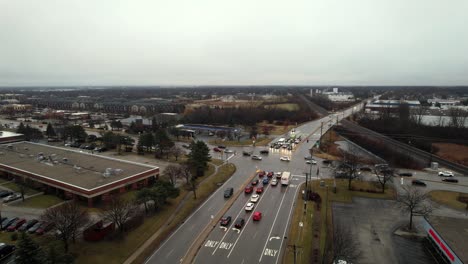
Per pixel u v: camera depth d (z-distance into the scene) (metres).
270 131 174.25
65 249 48.81
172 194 66.75
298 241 53.03
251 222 60.41
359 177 83.38
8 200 70.31
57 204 69.12
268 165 103.12
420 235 55.66
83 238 53.28
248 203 66.88
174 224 59.03
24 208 66.88
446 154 120.00
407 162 105.38
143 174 81.56
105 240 52.84
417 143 132.88
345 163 83.19
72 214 51.66
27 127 145.62
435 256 49.00
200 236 54.97
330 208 67.25
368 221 61.00
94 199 69.69
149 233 55.56
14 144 115.69
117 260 47.19
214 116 195.75
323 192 76.56
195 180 85.00
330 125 190.50
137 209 59.78
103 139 130.38
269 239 53.88
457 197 74.25
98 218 61.19
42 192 76.62
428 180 88.06
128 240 52.91
